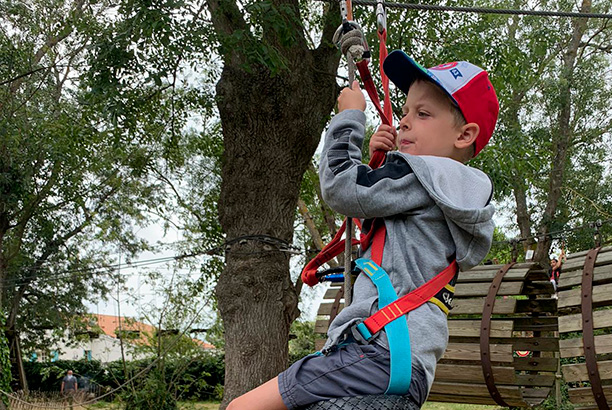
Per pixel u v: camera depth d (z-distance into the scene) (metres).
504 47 13.41
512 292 6.10
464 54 12.52
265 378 11.20
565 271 6.07
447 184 1.65
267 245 11.67
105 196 20.84
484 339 5.90
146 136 15.48
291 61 11.78
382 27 2.12
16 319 24.23
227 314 11.55
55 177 19.88
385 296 1.56
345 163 1.68
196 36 9.94
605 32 23.27
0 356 15.01
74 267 22.30
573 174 23.75
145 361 16.47
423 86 1.82
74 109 17.80
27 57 17.94
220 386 15.56
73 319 23.55
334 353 1.54
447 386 6.06
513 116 21.91
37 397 17.95
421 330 1.53
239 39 9.77
